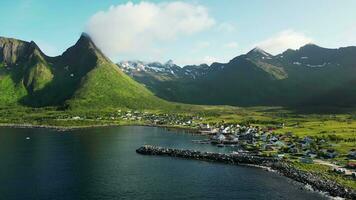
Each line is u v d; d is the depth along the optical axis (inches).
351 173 6299.2
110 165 7450.8
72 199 5310.0
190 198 5378.9
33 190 5693.9
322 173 6378.0
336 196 5319.9
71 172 6820.9
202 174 6742.1
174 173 6825.8
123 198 5374.0
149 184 6082.7
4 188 5772.6
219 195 5516.7
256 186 5944.9
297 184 6038.4
